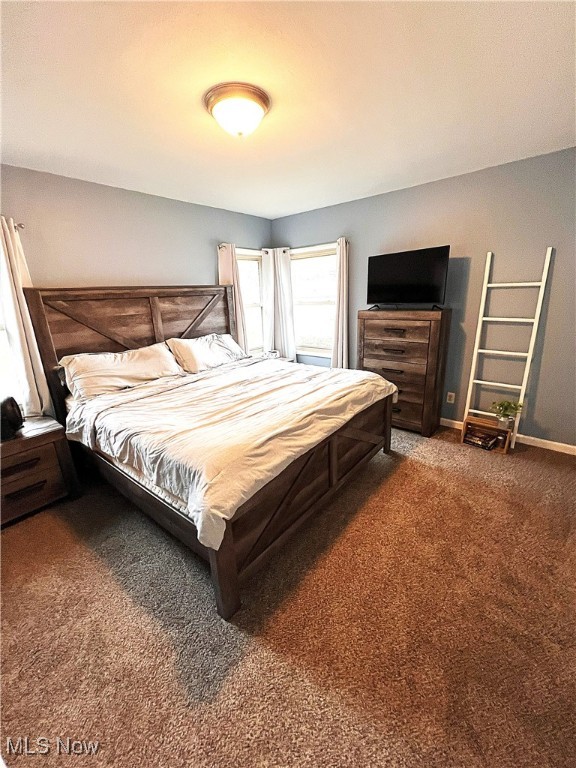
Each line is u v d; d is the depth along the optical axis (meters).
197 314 3.56
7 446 2.02
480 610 1.46
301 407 2.00
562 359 2.67
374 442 2.63
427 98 1.70
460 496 2.26
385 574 1.66
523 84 1.59
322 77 1.50
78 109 1.68
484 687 1.17
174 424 1.86
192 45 1.27
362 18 1.17
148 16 1.12
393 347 3.23
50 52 1.26
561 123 1.99
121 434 1.84
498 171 2.68
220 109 1.61
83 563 1.80
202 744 1.06
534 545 1.81
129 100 1.62
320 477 1.99
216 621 1.46
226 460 1.46
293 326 4.48
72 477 2.33
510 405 2.81
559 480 2.39
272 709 1.14
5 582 1.68
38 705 1.17
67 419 2.32
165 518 1.73
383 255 3.28
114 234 2.92
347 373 2.79
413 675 1.22
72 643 1.38
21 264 2.37
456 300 3.12
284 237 4.37
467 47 1.33
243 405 2.15
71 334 2.65
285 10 1.12
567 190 2.43
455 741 1.04
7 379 2.48
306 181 2.94
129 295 2.96
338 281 3.77
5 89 1.47
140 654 1.33
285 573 1.69
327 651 1.32
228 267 3.86
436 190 3.01
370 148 2.29
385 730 1.07
